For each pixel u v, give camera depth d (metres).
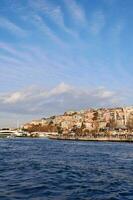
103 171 61.25
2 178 47.94
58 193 37.72
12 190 38.38
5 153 104.62
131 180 50.31
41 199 34.00
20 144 197.75
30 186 41.56
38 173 55.12
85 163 76.31
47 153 109.12
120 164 77.00
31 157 88.75
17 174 53.00
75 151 127.75
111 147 186.12
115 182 47.59
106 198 35.91
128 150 150.75
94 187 42.66
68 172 57.91
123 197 36.75
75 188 41.47
